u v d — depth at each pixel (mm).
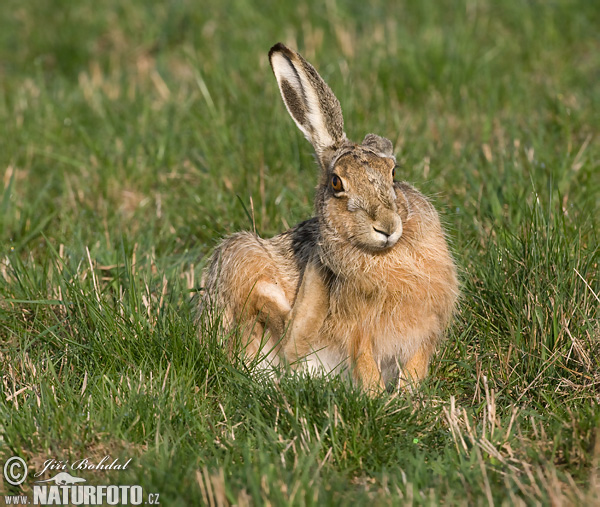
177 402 10797
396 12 25625
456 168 16828
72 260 14250
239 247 13273
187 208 16766
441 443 10344
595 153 17281
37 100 22109
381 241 11086
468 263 13609
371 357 12359
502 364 11922
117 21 27297
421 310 12070
